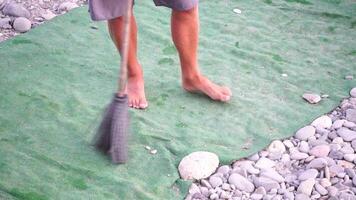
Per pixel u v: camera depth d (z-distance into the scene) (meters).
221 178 3.18
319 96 3.72
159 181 3.13
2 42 4.13
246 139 3.41
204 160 3.20
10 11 4.47
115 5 3.24
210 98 3.66
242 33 4.32
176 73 3.90
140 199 3.04
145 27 4.32
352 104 3.69
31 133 3.39
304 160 3.30
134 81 3.61
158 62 4.00
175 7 3.26
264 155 3.33
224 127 3.48
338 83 3.86
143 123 3.46
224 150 3.32
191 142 3.36
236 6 4.62
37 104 3.58
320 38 4.29
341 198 3.04
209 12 4.54
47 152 3.27
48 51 4.06
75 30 4.30
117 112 3.01
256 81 3.85
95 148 3.22
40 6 4.62
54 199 3.02
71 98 3.64
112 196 3.04
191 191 3.10
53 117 3.50
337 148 3.35
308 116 3.58
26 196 3.03
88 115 3.52
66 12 4.55
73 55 4.04
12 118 3.48
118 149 3.10
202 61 4.01
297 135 3.45
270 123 3.53
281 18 4.50
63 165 3.20
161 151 3.30
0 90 3.68
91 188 3.08
